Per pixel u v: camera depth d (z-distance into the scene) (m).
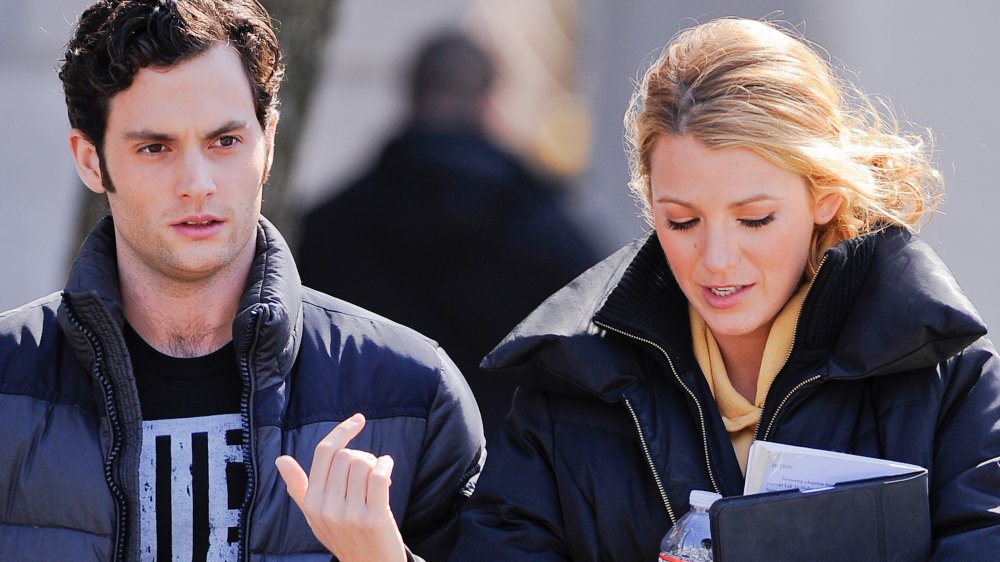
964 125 24.00
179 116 10.04
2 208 23.47
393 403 10.90
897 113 24.02
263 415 10.47
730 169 9.58
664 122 9.77
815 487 9.18
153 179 10.12
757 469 9.30
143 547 10.23
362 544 9.30
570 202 17.59
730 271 9.70
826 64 10.39
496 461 10.59
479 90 17.16
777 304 9.91
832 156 9.71
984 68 24.11
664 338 10.16
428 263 16.73
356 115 26.53
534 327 10.34
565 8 22.98
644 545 10.08
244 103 10.28
